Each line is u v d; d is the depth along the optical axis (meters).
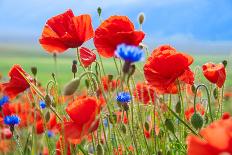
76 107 0.81
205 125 1.06
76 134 0.81
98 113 0.83
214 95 1.09
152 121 1.10
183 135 1.05
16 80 1.08
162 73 0.94
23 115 1.34
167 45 1.07
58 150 1.03
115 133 1.03
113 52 0.93
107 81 1.13
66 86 0.81
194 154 0.52
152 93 1.13
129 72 0.76
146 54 1.06
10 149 1.40
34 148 1.09
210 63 1.04
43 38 0.99
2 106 1.34
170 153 1.04
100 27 0.95
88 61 1.01
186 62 0.94
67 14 1.00
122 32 0.91
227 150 0.51
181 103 1.07
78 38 0.97
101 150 0.95
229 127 0.52
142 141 1.09
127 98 1.03
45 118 1.08
